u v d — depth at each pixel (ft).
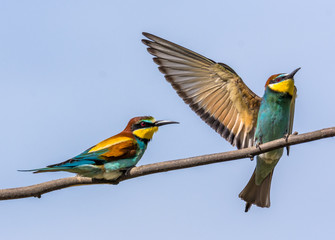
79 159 31.22
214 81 35.81
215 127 35.78
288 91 35.09
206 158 28.25
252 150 28.32
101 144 32.68
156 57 35.70
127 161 32.78
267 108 35.35
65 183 30.30
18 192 28.89
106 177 32.17
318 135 27.14
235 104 35.94
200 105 35.86
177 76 35.81
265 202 37.01
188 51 35.42
